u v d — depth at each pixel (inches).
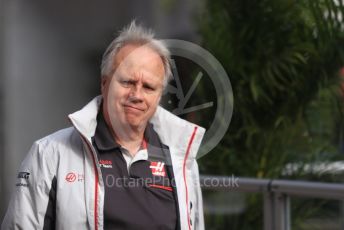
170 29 993.5
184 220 309.9
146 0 1042.1
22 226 288.4
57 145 297.6
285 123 519.5
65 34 1036.5
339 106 508.7
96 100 308.5
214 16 547.2
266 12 516.1
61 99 1037.8
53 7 1024.2
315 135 521.0
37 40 1011.3
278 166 528.1
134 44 302.0
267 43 515.8
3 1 978.1
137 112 300.2
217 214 496.7
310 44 502.0
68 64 1042.1
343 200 423.8
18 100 994.7
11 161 989.8
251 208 478.9
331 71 500.4
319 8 492.7
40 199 289.7
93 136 300.2
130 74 297.9
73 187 290.8
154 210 300.5
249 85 521.0
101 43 1048.8
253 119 526.9
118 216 291.7
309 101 513.7
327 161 520.4
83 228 289.7
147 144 314.8
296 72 509.4
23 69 999.6
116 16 1065.5
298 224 447.8
